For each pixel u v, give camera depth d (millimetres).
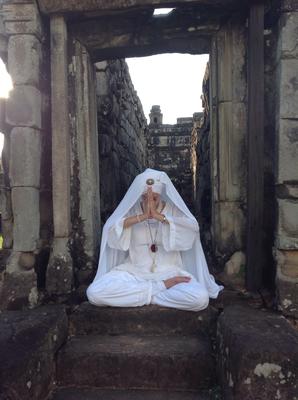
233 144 3256
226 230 3285
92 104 3562
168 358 2523
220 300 3074
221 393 2365
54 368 2545
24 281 3072
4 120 3250
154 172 3238
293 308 2848
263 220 3211
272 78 3191
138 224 3270
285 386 2047
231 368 2156
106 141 4570
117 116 5461
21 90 3115
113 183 5105
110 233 3184
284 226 2924
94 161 3578
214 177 3369
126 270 3170
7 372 2076
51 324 2555
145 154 10484
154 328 2877
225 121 3262
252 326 2404
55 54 3209
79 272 3420
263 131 3029
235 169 3256
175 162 12297
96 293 2910
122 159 6012
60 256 3186
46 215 3402
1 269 3301
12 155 3117
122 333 2889
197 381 2520
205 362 2516
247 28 3174
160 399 2426
